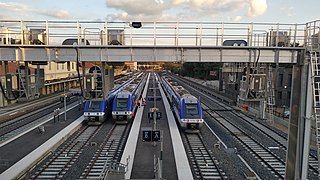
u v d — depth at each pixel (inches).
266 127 1011.3
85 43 597.6
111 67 1164.5
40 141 757.3
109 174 517.3
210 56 605.9
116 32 601.6
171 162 625.3
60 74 2384.4
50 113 1230.9
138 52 600.4
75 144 776.3
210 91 2298.2
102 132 919.7
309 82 423.2
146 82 3002.0
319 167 417.4
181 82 3444.9
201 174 568.1
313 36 463.5
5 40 634.2
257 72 1128.8
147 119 1106.1
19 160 609.6
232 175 568.4
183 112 912.3
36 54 584.7
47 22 592.1
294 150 450.9
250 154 708.7
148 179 503.2
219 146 761.0
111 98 1178.0
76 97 1870.1
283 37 609.0
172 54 603.8
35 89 1280.8
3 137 834.2
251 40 613.0
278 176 571.2
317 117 436.5
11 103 1497.3
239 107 1488.7
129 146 738.2
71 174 568.7
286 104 1485.0
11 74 1134.4
